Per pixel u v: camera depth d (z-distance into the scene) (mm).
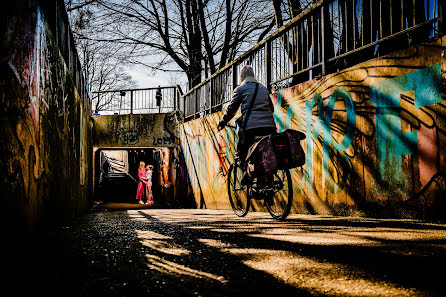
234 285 1708
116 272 1976
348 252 2367
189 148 14172
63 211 5406
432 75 3924
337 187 5344
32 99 3377
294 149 4332
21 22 3008
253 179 5137
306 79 6719
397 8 5129
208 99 12266
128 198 24375
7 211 2457
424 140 3986
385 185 4508
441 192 3783
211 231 3670
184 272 1964
